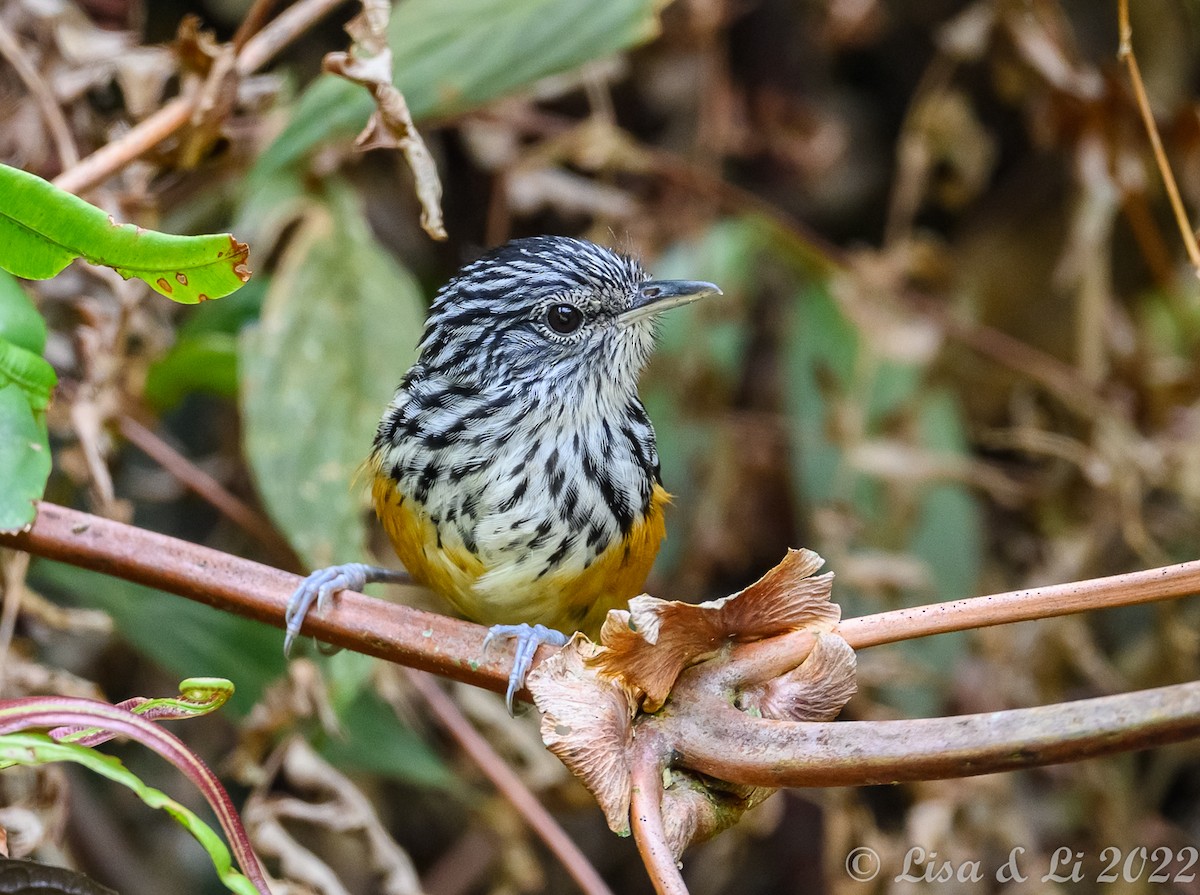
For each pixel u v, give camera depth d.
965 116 9.75
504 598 6.79
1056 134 9.52
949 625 4.47
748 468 9.80
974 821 8.67
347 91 7.43
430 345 7.09
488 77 7.46
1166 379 9.69
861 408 9.36
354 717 8.23
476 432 6.79
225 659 7.86
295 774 6.95
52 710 3.98
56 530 4.78
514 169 9.20
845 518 9.14
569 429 6.90
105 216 4.23
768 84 10.78
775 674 4.44
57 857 6.36
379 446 6.98
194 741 9.58
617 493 6.89
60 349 7.57
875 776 4.01
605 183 9.51
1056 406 10.05
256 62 6.67
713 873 10.39
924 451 9.48
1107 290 10.06
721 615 4.38
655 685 4.32
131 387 7.96
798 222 11.30
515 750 8.38
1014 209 10.95
